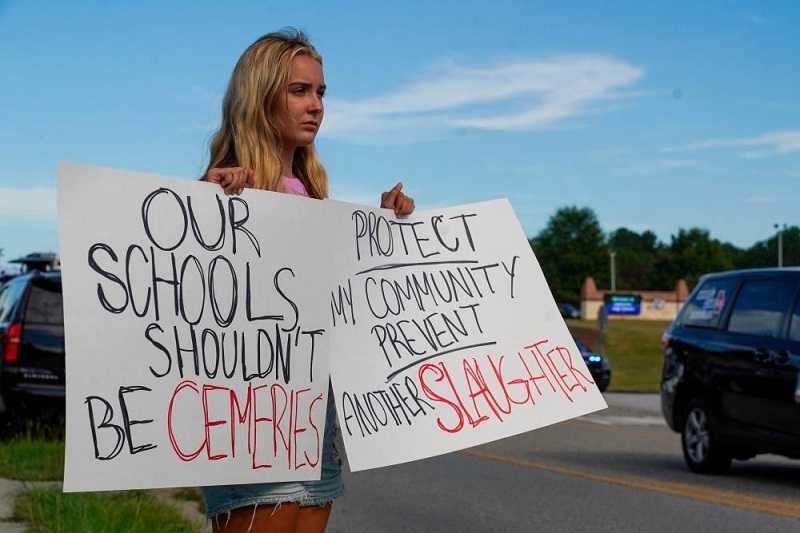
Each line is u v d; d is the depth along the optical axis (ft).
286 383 11.18
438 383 12.30
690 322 38.47
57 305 41.81
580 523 26.50
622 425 56.59
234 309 10.94
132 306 10.36
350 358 11.82
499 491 31.71
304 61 11.66
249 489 11.01
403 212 12.62
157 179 10.64
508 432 12.43
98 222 10.26
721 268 479.41
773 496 31.01
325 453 11.58
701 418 36.60
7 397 40.91
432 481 33.83
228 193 11.04
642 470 37.19
